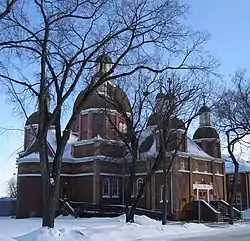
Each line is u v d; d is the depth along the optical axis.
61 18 21.77
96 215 53.66
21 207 55.38
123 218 43.44
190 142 66.50
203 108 38.78
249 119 46.31
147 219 35.81
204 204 56.28
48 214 22.39
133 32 23.62
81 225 33.25
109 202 57.78
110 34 23.25
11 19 20.91
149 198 57.44
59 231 21.81
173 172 56.44
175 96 35.81
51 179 22.77
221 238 26.91
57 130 23.38
